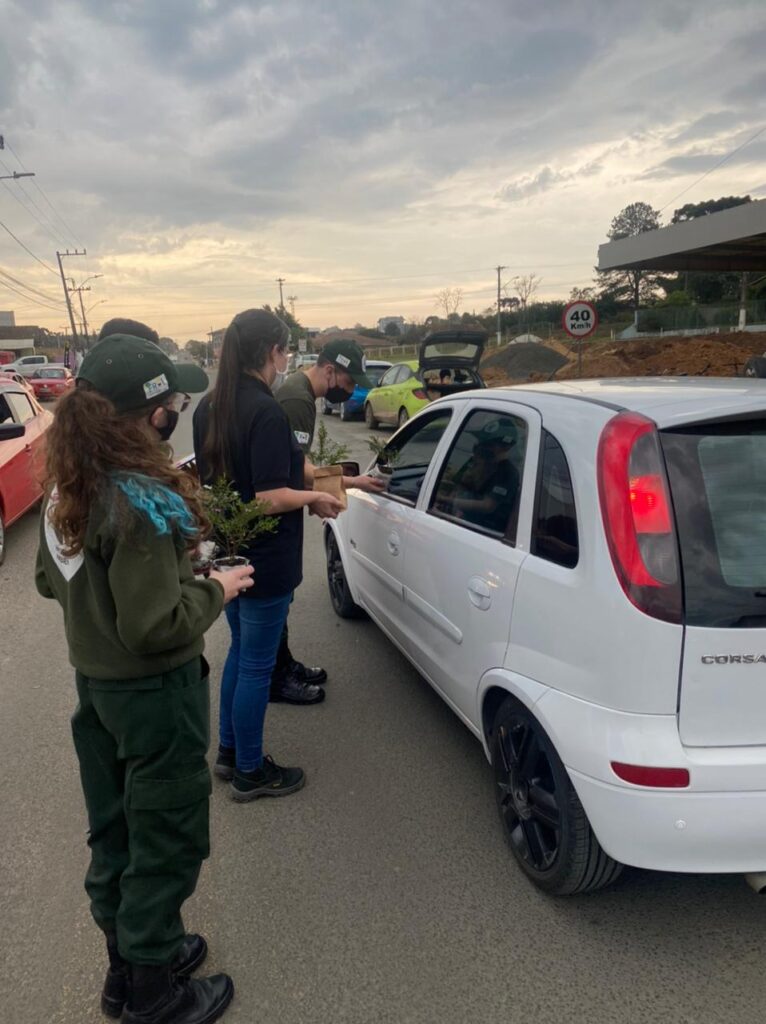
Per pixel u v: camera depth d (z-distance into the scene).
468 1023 2.13
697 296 66.56
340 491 3.64
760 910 2.55
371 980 2.29
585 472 2.31
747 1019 2.12
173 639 1.82
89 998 2.28
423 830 3.03
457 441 3.47
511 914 2.55
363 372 3.75
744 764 2.06
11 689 4.47
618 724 2.13
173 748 1.93
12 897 2.73
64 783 3.46
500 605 2.68
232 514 2.81
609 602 2.14
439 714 3.99
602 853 2.37
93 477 1.75
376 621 4.48
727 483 2.14
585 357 31.98
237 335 3.03
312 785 3.36
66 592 1.91
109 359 1.85
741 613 2.05
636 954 2.36
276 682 4.16
